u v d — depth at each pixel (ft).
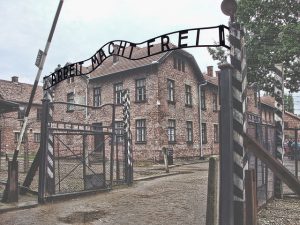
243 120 17.80
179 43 19.94
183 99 95.45
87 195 37.93
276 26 68.13
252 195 19.12
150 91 86.79
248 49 69.31
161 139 85.25
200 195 36.86
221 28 18.35
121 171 60.18
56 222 26.53
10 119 119.55
